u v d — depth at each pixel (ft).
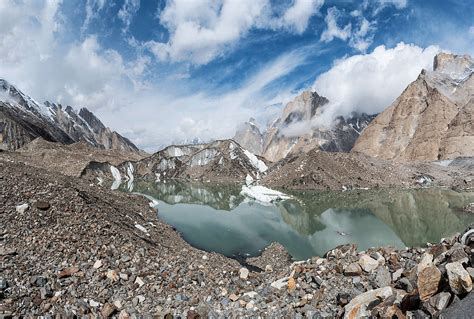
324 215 211.61
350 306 32.86
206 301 45.80
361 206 248.11
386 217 204.74
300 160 409.08
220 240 145.38
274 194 311.88
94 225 68.64
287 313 37.37
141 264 59.93
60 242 58.29
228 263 90.02
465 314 21.79
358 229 172.65
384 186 374.02
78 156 458.50
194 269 62.23
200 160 562.66
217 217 199.93
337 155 428.15
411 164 467.52
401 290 32.78
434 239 152.76
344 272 42.96
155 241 85.05
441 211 221.66
